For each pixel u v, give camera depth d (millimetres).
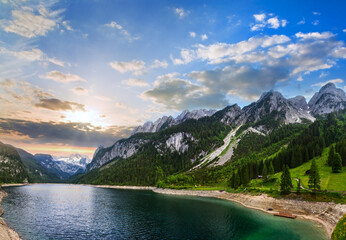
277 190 104438
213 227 64188
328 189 87375
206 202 118438
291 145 194250
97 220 74312
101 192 193000
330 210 71750
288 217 76250
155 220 74062
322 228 61375
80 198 140375
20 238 50656
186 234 57375
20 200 119688
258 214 82688
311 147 160875
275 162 162625
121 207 102438
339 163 113125
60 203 114938
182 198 139875
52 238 53094
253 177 157250
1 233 47969
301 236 54094
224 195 140375
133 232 59469
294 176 126875
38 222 68875
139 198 140875
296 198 87750
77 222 70938
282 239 51906
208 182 189625
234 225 66125
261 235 55594
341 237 38188
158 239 53188
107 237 54938
